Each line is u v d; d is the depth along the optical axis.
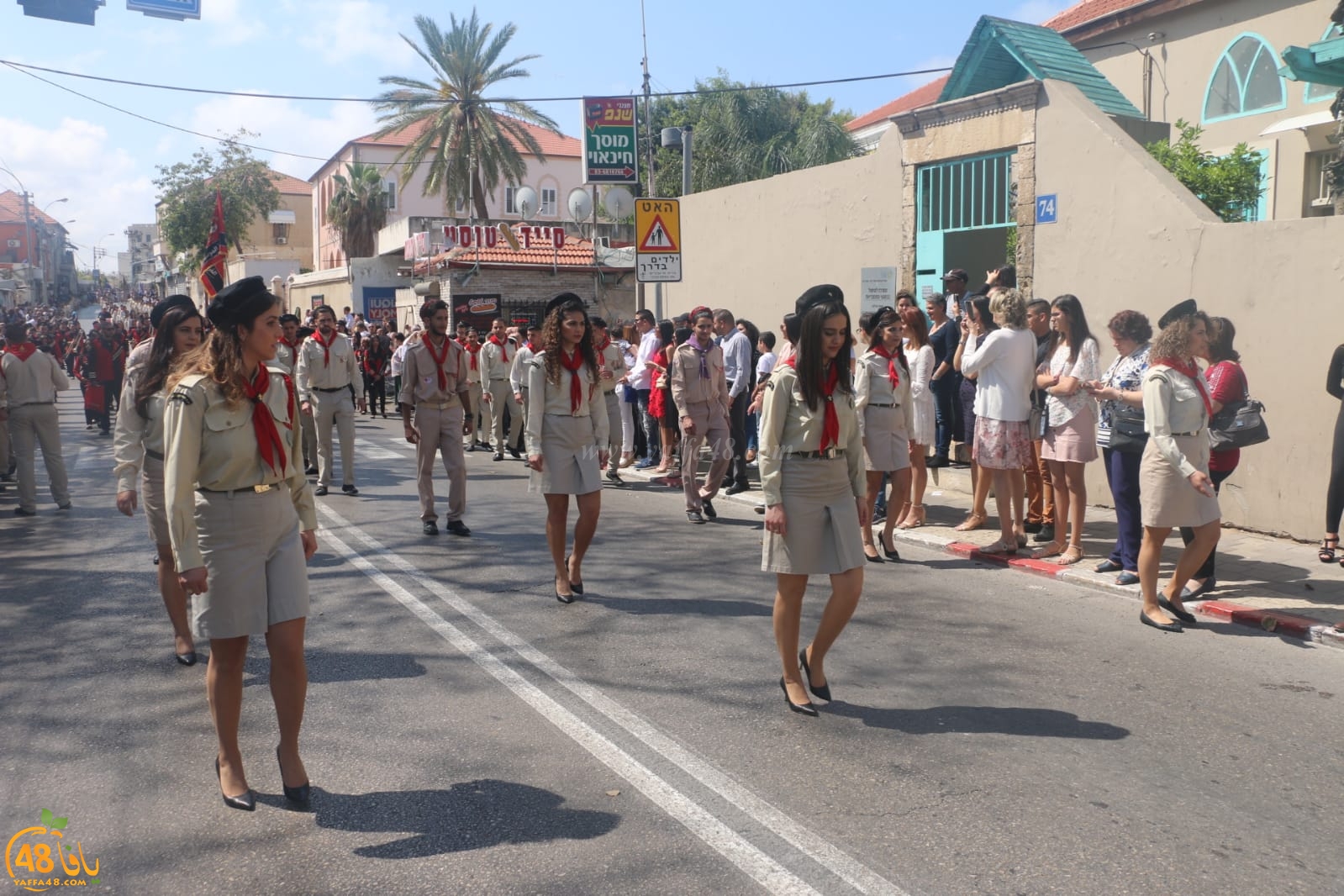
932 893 3.34
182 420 3.67
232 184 58.56
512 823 3.81
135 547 8.71
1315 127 15.55
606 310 28.34
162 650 5.91
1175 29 18.33
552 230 27.94
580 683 5.30
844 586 4.86
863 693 5.19
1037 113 10.59
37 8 10.98
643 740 4.58
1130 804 4.00
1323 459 8.19
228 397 3.71
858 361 8.01
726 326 11.43
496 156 40.38
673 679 5.36
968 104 11.35
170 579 5.60
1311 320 8.20
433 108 40.47
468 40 39.94
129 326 40.09
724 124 36.84
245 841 3.69
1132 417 7.02
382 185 58.88
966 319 9.05
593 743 4.54
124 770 4.29
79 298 137.75
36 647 5.96
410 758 4.38
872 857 3.57
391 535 9.07
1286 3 16.45
